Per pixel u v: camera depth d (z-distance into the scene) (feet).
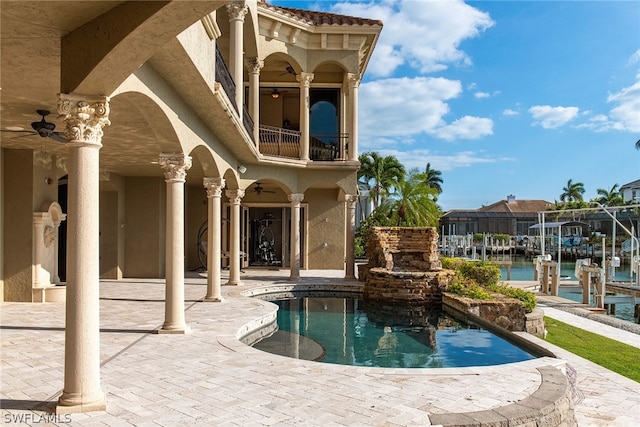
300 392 18.33
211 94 27.27
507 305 38.60
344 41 61.26
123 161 46.47
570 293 64.90
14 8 13.88
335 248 75.97
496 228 218.38
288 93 73.51
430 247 57.36
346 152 68.13
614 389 22.97
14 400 16.98
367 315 43.91
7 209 38.63
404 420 15.48
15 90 22.22
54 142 35.70
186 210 71.97
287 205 76.38
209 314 34.96
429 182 233.55
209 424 15.14
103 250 57.26
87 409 15.99
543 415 16.55
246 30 52.13
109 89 15.83
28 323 30.58
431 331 36.86
